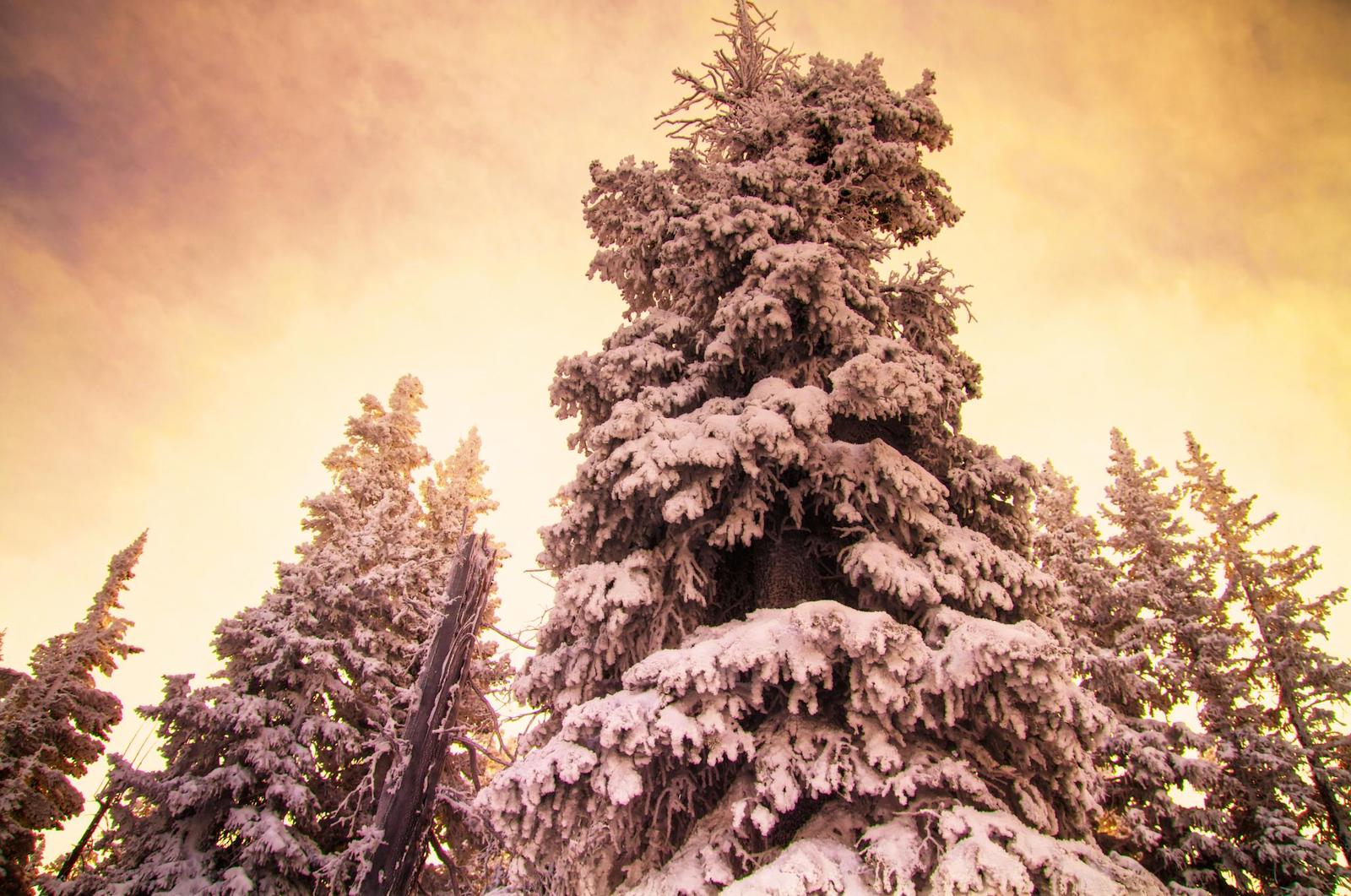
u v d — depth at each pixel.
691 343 8.66
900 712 5.23
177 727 12.33
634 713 5.25
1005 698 4.98
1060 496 18.48
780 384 6.95
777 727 5.93
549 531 7.13
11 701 15.94
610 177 9.30
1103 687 14.13
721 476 6.30
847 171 9.77
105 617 17.73
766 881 4.40
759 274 7.64
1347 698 14.99
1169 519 17.94
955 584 6.09
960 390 7.57
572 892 6.16
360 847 9.43
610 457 6.45
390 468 20.44
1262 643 16.30
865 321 7.10
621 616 6.28
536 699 7.08
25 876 14.75
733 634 5.85
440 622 11.52
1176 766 12.63
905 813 4.82
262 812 11.82
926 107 10.31
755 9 13.15
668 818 5.97
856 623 5.13
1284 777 13.68
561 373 8.12
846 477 6.61
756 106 10.99
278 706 12.85
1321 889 11.66
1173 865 12.46
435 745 10.59
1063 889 4.05
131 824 11.63
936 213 10.49
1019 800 5.46
